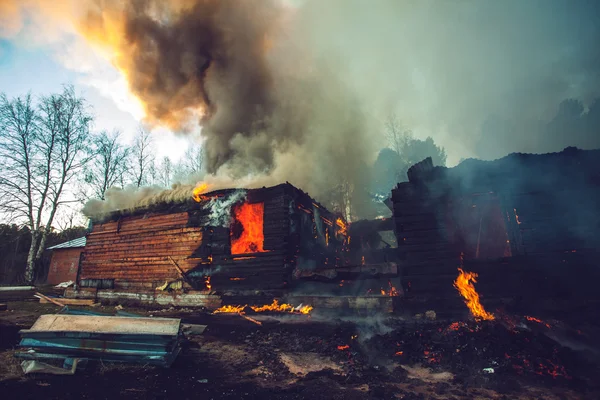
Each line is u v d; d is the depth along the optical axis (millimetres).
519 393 4176
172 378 4535
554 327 6852
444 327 7230
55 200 25438
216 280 12367
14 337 6430
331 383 4547
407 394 4121
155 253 14219
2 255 32750
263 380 4660
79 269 16922
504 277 8602
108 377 4453
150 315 10609
